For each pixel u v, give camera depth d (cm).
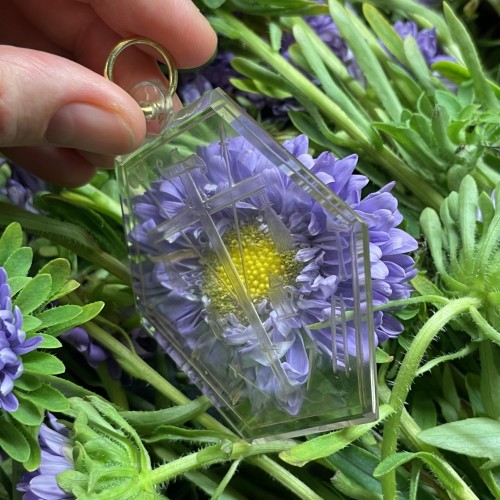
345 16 20
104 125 15
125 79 19
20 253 14
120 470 14
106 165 20
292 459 15
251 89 21
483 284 16
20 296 14
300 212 15
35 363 14
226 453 15
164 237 16
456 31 19
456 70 20
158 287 16
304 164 15
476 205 17
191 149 16
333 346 15
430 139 19
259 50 21
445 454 17
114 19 18
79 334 18
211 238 15
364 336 14
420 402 17
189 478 17
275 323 15
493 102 19
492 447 15
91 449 14
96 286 19
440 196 19
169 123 16
